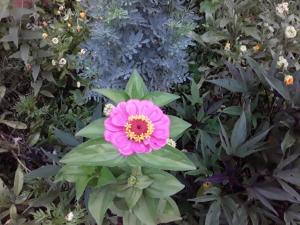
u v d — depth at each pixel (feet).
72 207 1.32
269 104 1.38
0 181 1.32
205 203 1.31
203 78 1.64
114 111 0.99
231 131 1.35
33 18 1.60
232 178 1.24
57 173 1.16
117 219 1.26
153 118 0.99
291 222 1.21
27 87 1.61
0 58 1.51
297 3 1.77
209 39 1.65
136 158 0.96
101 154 0.98
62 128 1.56
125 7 1.39
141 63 1.50
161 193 1.03
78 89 1.65
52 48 1.56
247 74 1.38
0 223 1.28
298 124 1.25
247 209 1.22
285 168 1.22
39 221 1.28
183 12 1.51
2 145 1.43
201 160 1.30
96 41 1.47
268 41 1.63
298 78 1.34
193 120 1.45
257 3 1.72
